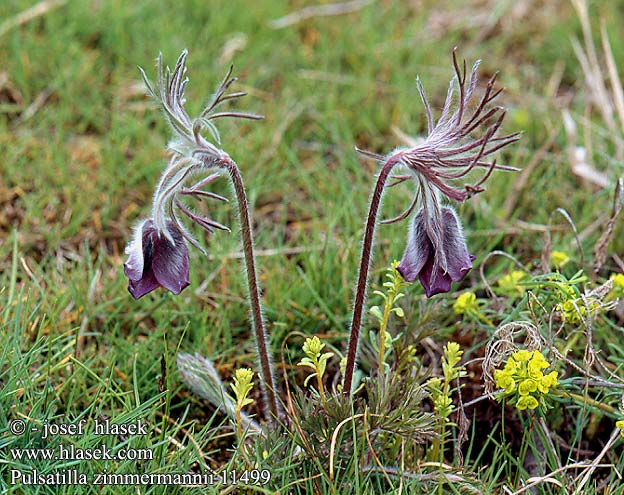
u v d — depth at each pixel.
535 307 0.97
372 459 0.92
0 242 1.12
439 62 1.35
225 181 1.18
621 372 1.00
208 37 1.36
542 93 1.32
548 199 1.17
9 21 1.31
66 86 1.27
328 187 1.17
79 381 0.99
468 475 0.91
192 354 1.02
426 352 1.03
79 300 1.04
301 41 1.41
